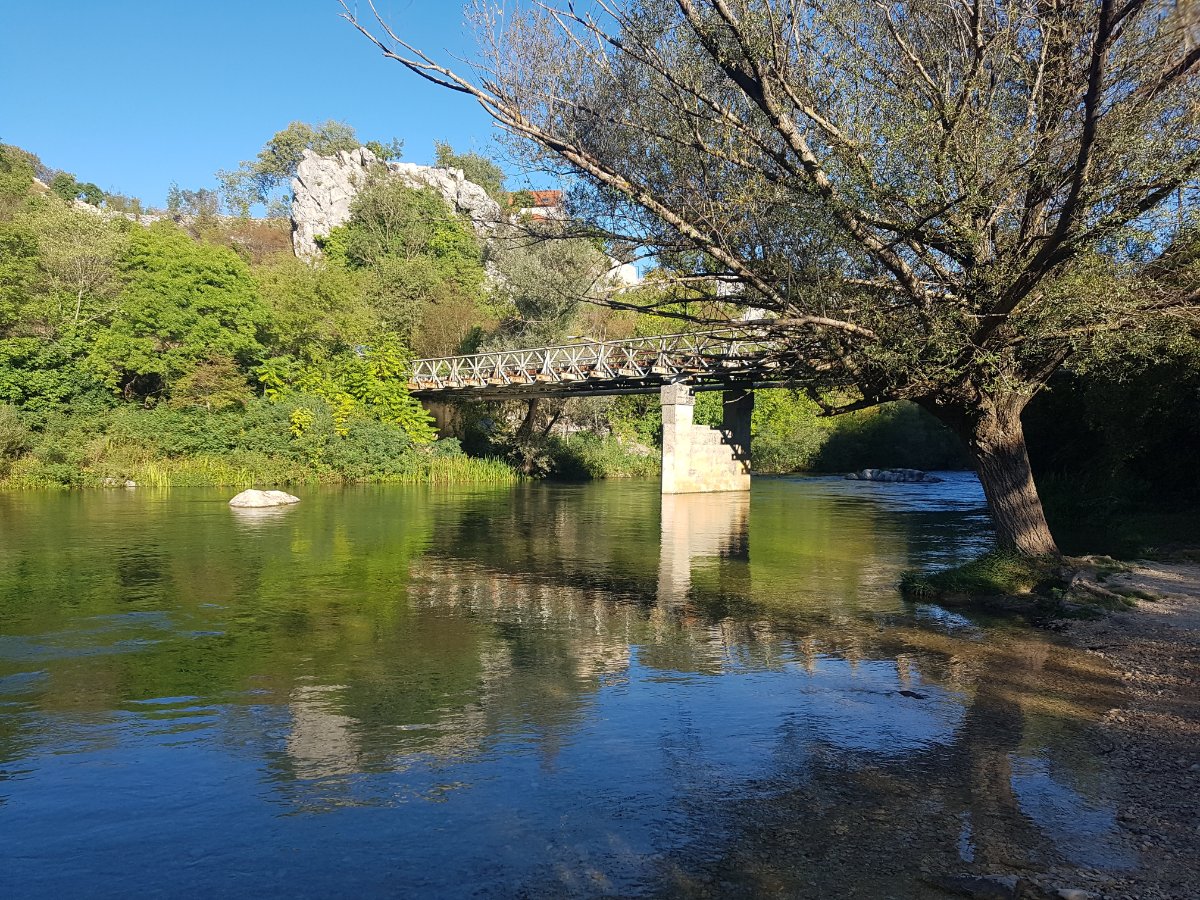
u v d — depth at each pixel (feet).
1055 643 28.45
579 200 29.89
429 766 17.42
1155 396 58.13
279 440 109.40
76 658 25.89
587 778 16.84
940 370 30.78
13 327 105.09
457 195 226.17
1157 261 31.01
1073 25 26.66
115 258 114.93
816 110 28.07
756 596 37.50
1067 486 74.18
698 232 28.45
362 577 41.42
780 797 15.96
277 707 21.26
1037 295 30.42
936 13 30.32
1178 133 25.40
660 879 12.84
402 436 121.08
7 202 176.55
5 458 90.94
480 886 12.61
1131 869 13.14
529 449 133.39
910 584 37.81
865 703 21.90
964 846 13.94
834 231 28.22
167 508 73.41
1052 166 27.30
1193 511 63.41
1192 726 20.03
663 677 24.32
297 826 14.62
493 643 28.40
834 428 179.32
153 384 114.42
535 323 134.41
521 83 27.63
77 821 14.78
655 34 27.25
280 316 121.60
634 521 71.72
